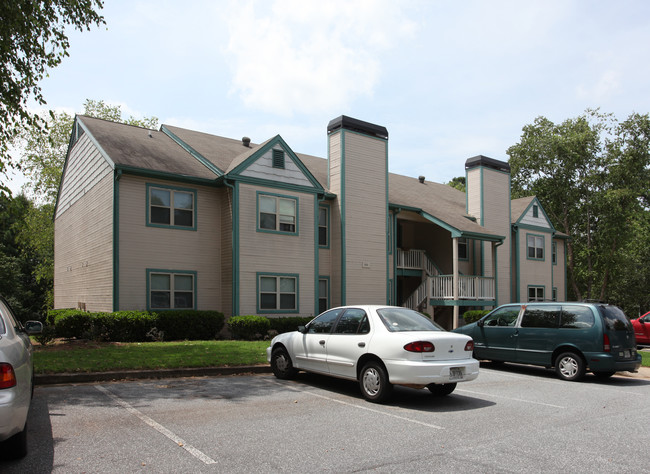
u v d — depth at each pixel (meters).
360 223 21.48
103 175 17.45
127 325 14.98
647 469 4.81
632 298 38.56
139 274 16.45
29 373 4.96
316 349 8.84
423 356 7.34
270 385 9.05
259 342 14.97
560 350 11.06
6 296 34.06
